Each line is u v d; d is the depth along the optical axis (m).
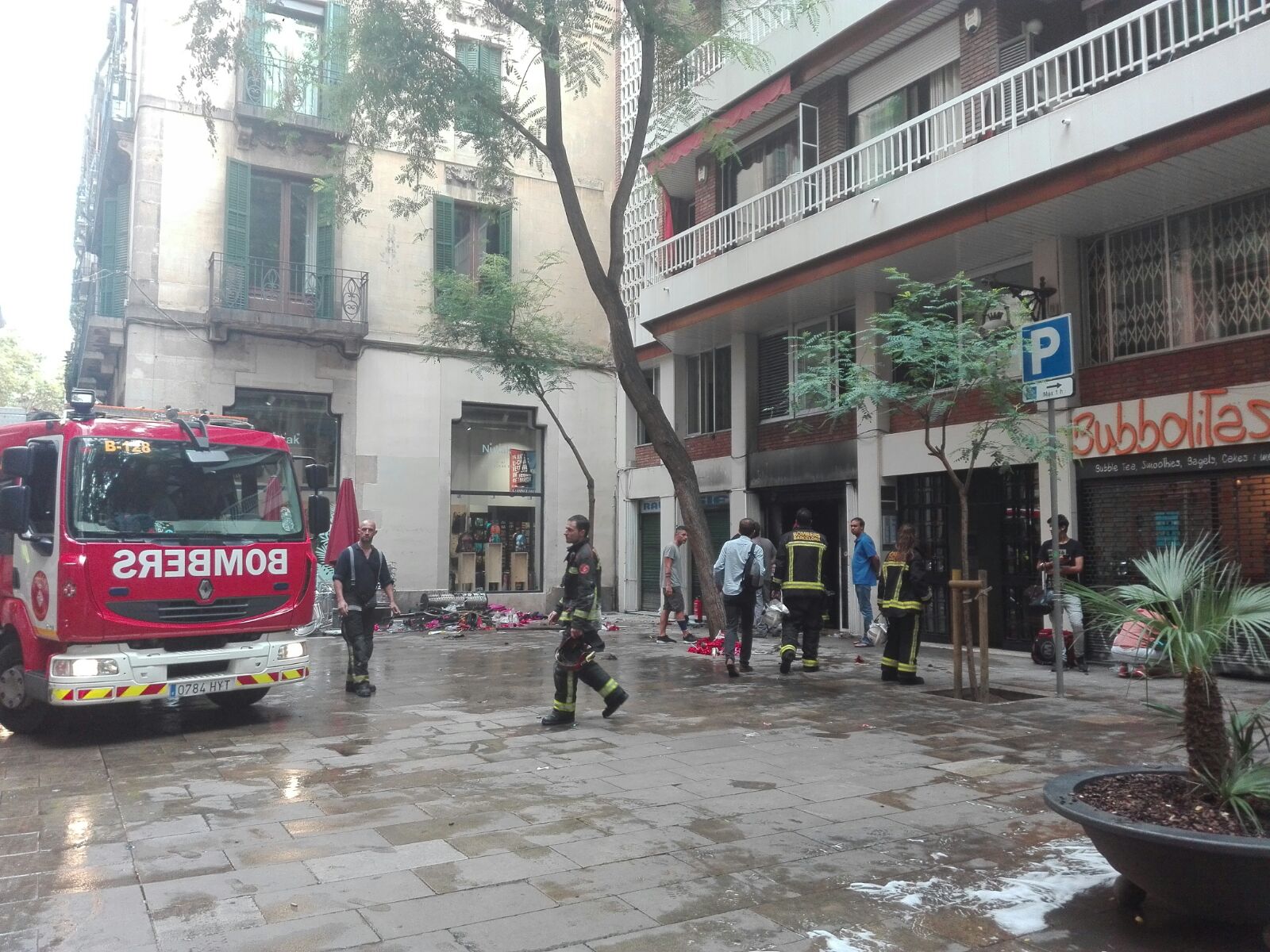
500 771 6.68
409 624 18.77
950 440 14.02
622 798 5.96
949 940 3.86
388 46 13.04
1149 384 11.82
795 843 5.07
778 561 12.16
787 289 15.27
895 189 13.14
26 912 4.15
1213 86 9.59
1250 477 10.76
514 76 22.20
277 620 8.74
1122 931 3.94
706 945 3.81
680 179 20.05
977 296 9.73
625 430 22.69
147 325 18.31
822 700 9.57
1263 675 9.96
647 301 18.52
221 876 4.59
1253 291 11.02
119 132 19.58
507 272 19.47
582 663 8.32
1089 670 11.73
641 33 13.59
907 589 10.55
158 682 7.94
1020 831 5.29
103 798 6.05
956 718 8.55
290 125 19.30
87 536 7.76
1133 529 11.94
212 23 14.62
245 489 8.81
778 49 15.93
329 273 19.95
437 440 21.06
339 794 6.09
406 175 15.45
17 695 8.28
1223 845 3.46
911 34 14.42
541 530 22.48
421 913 4.12
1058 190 11.16
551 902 4.25
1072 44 10.98
